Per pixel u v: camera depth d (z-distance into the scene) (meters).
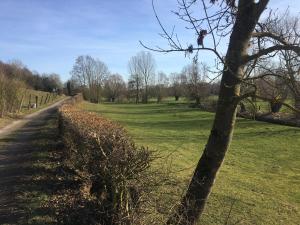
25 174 16.06
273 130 37.44
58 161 18.47
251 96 7.26
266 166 23.30
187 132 38.78
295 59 6.69
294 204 15.28
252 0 7.54
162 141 32.06
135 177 8.32
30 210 11.41
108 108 83.62
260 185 18.09
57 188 13.64
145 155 8.84
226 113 7.87
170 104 93.50
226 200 14.83
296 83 6.59
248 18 7.56
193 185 8.15
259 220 13.09
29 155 20.83
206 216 12.91
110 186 8.79
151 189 8.27
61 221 10.41
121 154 8.71
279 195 16.50
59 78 136.88
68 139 17.61
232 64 7.60
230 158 25.41
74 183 13.88
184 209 7.61
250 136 34.75
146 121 51.34
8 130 35.88
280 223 12.99
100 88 129.50
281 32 7.73
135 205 7.74
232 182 18.19
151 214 7.76
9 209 11.60
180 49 7.09
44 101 87.75
